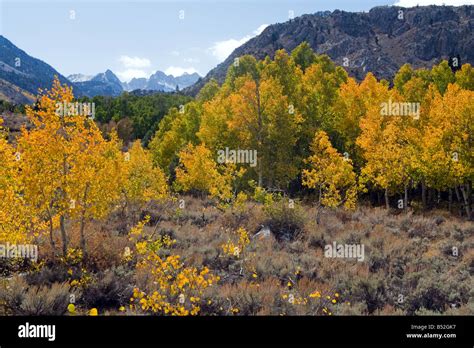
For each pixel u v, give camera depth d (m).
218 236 15.32
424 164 25.31
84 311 8.21
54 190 10.46
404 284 11.04
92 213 11.09
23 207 10.21
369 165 25.19
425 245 15.62
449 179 24.95
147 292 8.87
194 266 11.08
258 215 17.19
